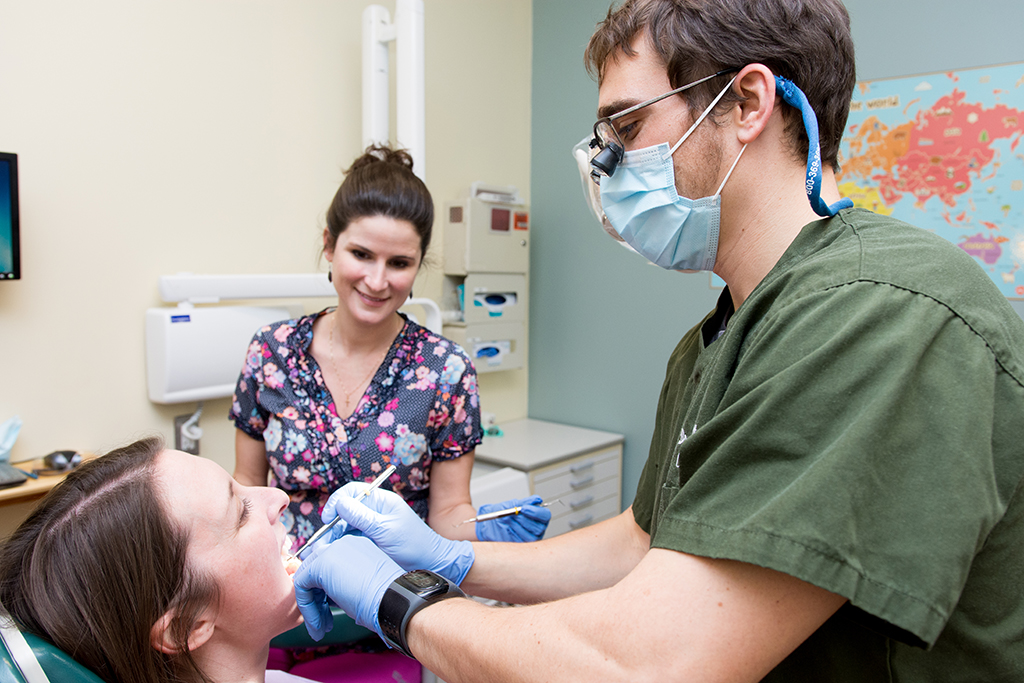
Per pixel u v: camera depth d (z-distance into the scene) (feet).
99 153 5.75
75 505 2.62
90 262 5.75
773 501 1.76
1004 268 6.71
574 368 9.83
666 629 1.81
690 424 2.53
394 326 4.68
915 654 2.06
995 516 1.78
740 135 2.45
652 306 8.98
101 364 5.87
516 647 2.06
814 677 2.19
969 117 6.77
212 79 6.43
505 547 3.44
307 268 7.30
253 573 2.83
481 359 9.00
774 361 1.97
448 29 8.59
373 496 3.23
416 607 2.42
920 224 7.13
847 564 1.65
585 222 9.53
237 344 6.33
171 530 2.63
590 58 2.85
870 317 1.85
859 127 7.41
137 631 2.54
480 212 8.63
